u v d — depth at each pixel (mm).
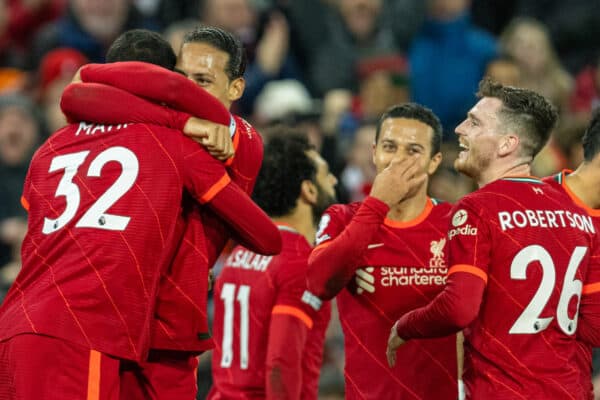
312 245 17891
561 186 15602
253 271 17281
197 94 14070
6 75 34500
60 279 13523
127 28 35531
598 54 39438
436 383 15688
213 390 17875
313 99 36375
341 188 19453
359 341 16000
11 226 27578
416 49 35219
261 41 36156
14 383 13391
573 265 14359
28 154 29250
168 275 14492
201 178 14141
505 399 13992
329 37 37094
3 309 14023
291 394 16188
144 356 13836
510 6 40312
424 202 16078
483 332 14258
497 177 14898
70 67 32438
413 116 15820
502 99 14914
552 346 14211
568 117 32656
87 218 13727
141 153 13953
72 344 13320
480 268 13992
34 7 37938
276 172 17625
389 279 15812
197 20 37719
